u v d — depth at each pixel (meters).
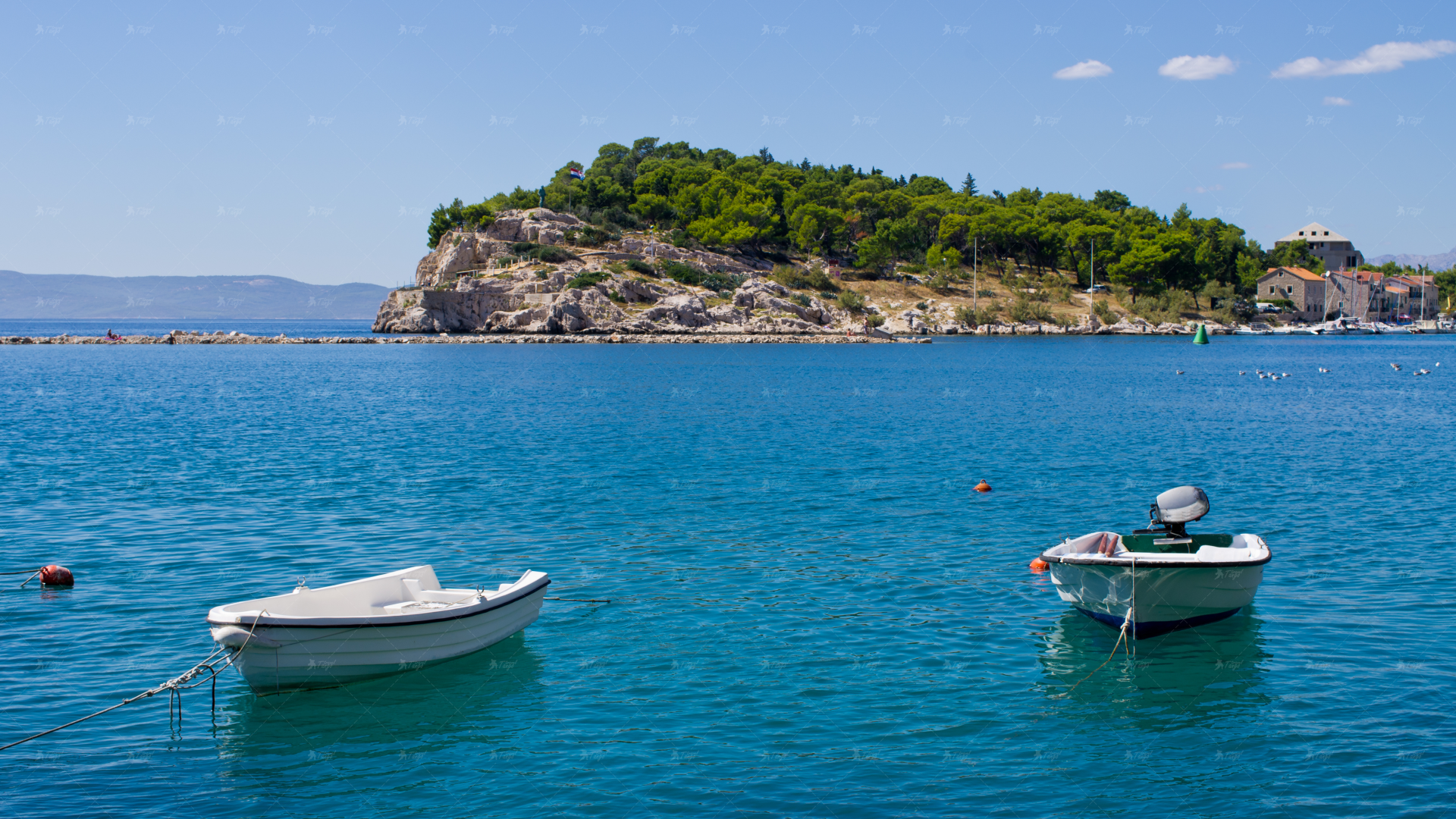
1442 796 13.44
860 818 13.09
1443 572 23.64
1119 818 13.07
